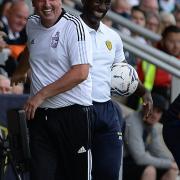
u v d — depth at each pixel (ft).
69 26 45.96
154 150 64.80
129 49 64.49
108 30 49.39
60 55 45.98
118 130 48.73
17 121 45.11
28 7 69.92
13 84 52.26
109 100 48.80
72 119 46.47
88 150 47.16
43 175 46.37
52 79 46.29
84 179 47.37
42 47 46.34
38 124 46.85
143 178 63.72
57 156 47.34
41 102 45.39
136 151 63.77
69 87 45.57
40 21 46.52
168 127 52.60
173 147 52.49
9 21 67.51
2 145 46.16
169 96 72.59
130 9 94.22
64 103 46.44
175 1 111.75
